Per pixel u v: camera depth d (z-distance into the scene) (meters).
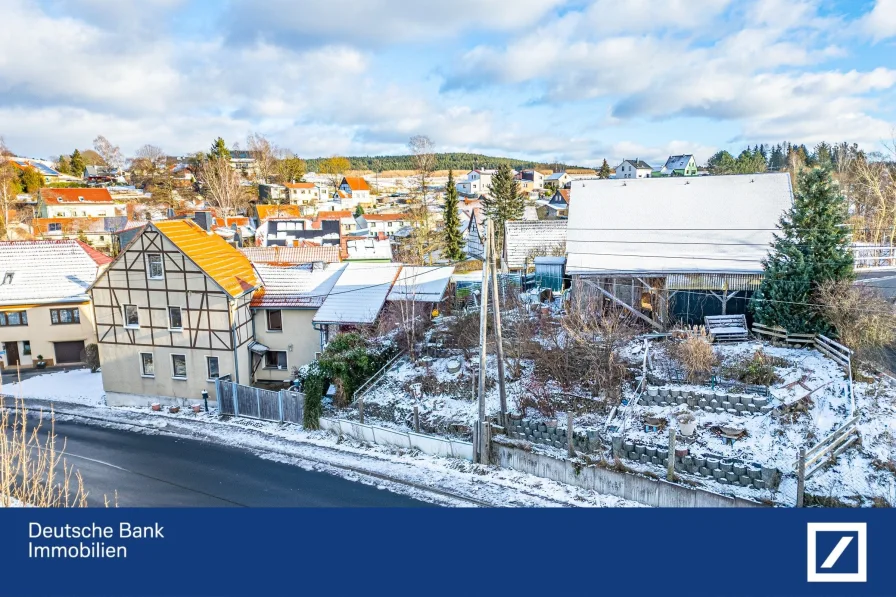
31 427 25.80
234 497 18.56
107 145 144.62
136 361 29.08
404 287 30.61
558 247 43.25
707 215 28.17
